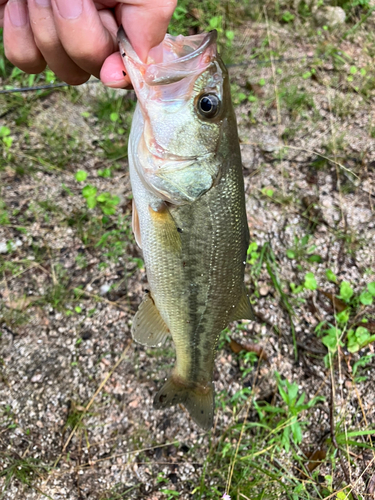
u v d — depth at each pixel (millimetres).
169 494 297
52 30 189
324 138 450
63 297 354
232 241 227
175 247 222
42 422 312
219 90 203
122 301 357
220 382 335
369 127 453
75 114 446
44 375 327
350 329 347
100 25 186
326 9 544
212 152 209
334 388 334
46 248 373
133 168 219
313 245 391
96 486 298
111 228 385
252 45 513
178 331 246
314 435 320
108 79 193
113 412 319
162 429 317
